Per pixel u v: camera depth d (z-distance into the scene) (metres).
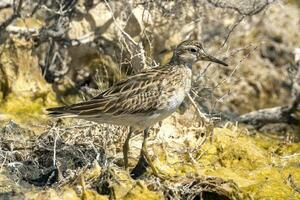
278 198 12.93
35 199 11.95
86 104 12.45
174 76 12.84
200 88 15.66
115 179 12.23
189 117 14.97
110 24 16.48
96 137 13.80
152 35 16.16
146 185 12.27
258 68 18.75
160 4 16.27
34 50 16.33
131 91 12.56
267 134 16.03
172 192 12.31
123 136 13.91
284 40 19.39
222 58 16.72
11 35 16.28
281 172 13.84
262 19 19.42
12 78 16.06
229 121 15.63
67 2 16.83
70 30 16.64
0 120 14.98
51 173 13.02
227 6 16.17
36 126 14.63
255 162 14.01
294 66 18.33
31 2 17.19
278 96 18.59
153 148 13.80
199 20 16.41
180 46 13.10
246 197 12.55
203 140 14.26
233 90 17.97
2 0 16.95
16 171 13.01
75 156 13.38
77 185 12.23
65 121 14.74
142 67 15.16
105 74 16.52
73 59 16.73
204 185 12.49
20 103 15.77
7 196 12.09
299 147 15.14
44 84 16.34
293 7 20.22
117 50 16.52
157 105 12.61
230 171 13.64
